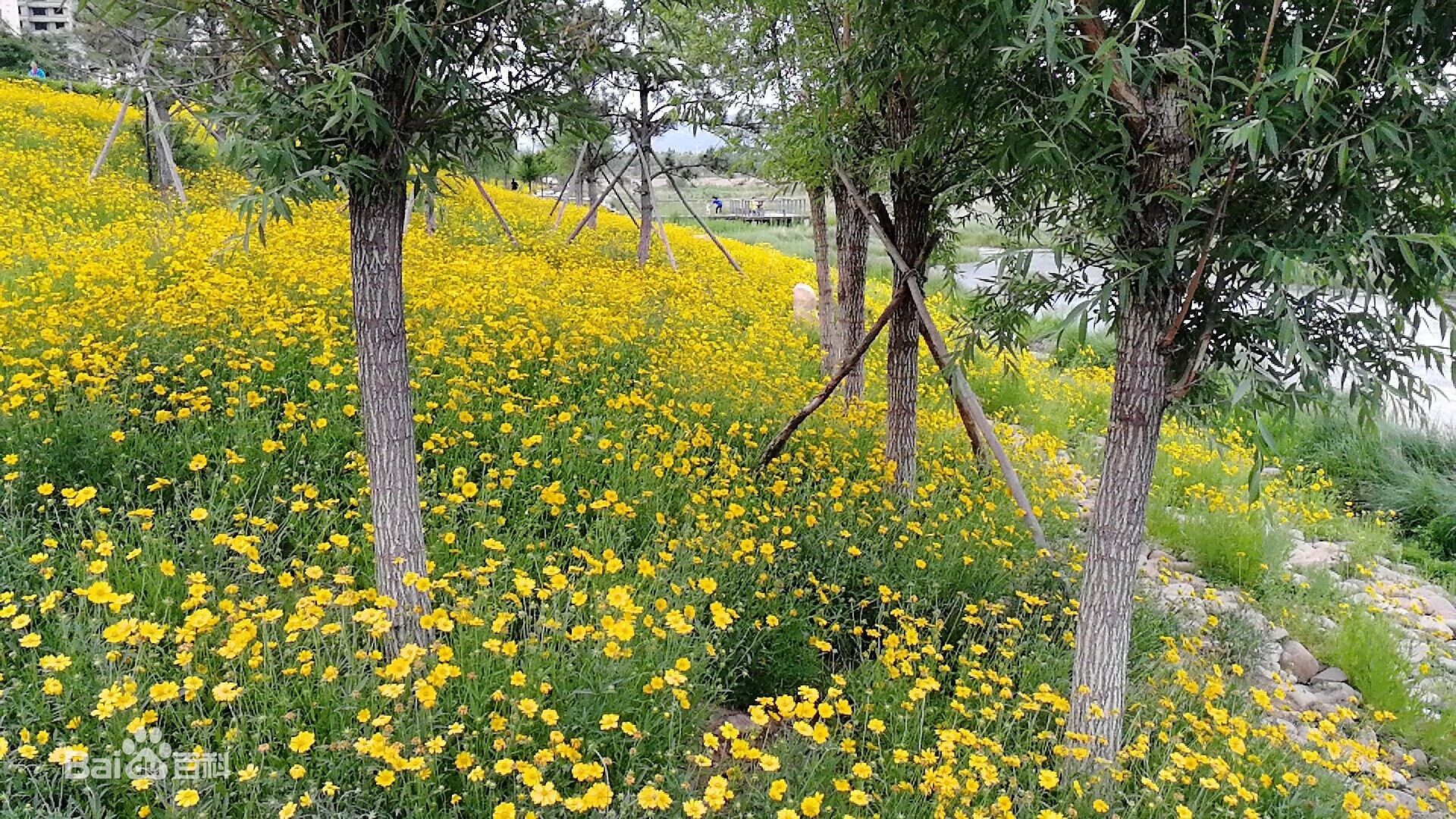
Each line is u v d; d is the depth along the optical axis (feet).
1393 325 9.48
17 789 8.32
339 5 9.43
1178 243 10.14
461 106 10.36
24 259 23.30
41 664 9.30
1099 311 10.39
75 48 50.14
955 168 15.29
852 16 14.94
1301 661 17.11
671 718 10.25
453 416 16.89
